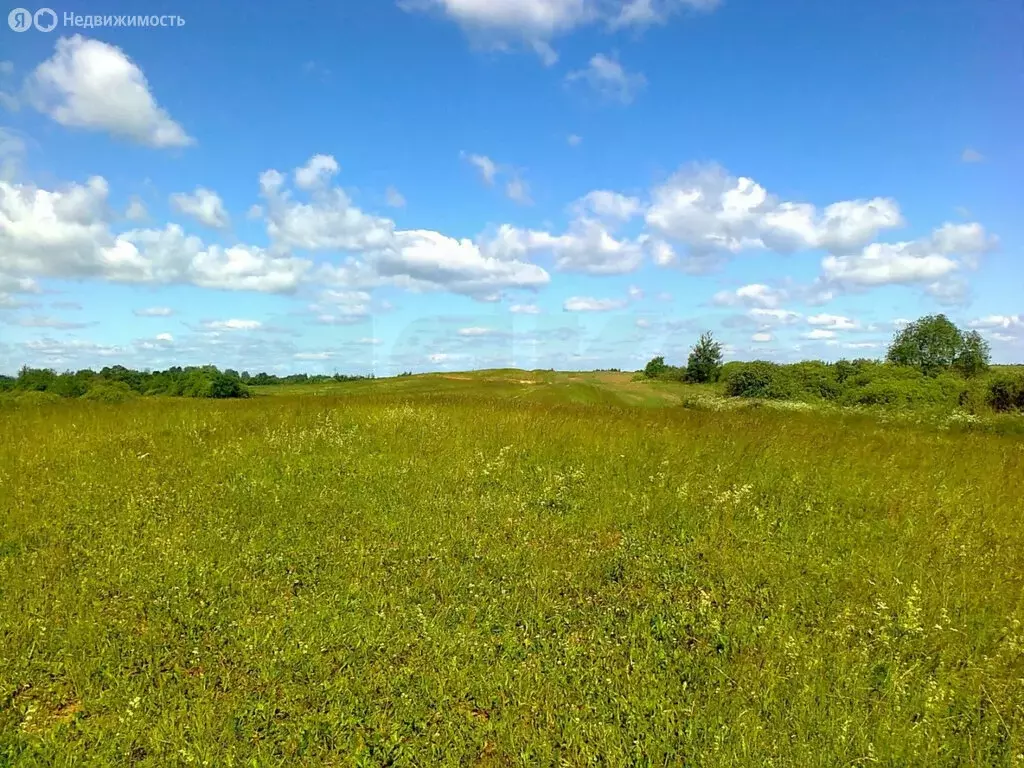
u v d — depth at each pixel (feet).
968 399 80.64
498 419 43.83
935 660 17.15
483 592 20.59
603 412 52.54
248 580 21.06
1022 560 23.15
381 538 24.52
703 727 14.52
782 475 32.01
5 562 21.94
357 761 13.62
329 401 54.29
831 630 18.25
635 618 19.21
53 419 45.52
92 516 25.95
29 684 15.97
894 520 26.84
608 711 15.23
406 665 16.69
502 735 14.47
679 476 31.37
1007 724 14.65
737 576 21.65
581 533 25.53
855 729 14.14
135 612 18.97
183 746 13.71
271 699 15.28
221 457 33.65
